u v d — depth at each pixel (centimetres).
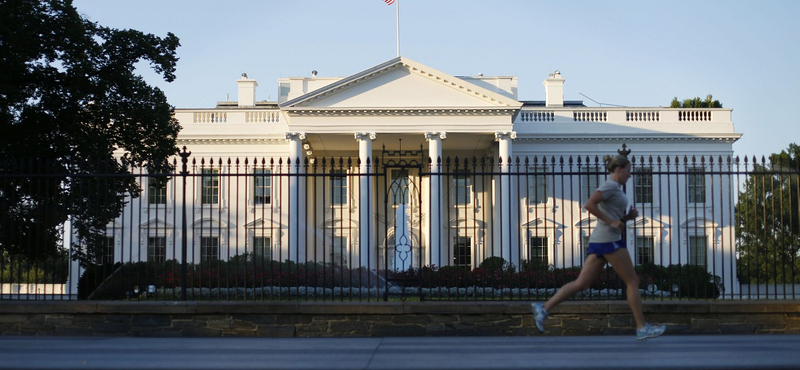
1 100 2284
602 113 4638
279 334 1164
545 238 1305
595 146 4534
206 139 4503
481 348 923
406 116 4306
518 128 4578
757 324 1170
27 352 891
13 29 2288
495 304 1169
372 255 4028
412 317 1164
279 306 1166
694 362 763
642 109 4644
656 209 3981
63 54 2516
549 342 1007
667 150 4547
